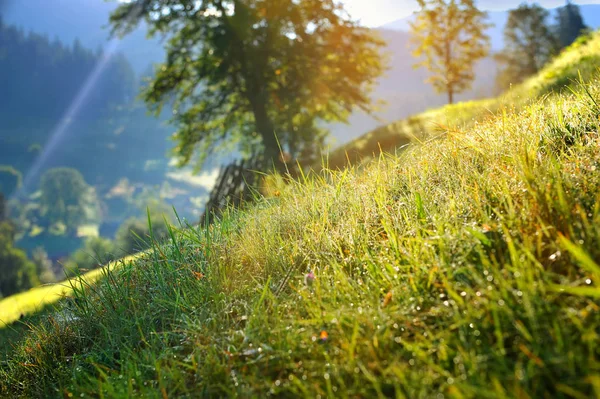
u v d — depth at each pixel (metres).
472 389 1.46
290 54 23.39
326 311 2.20
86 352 2.98
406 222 2.66
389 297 2.13
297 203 3.62
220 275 3.05
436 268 2.05
